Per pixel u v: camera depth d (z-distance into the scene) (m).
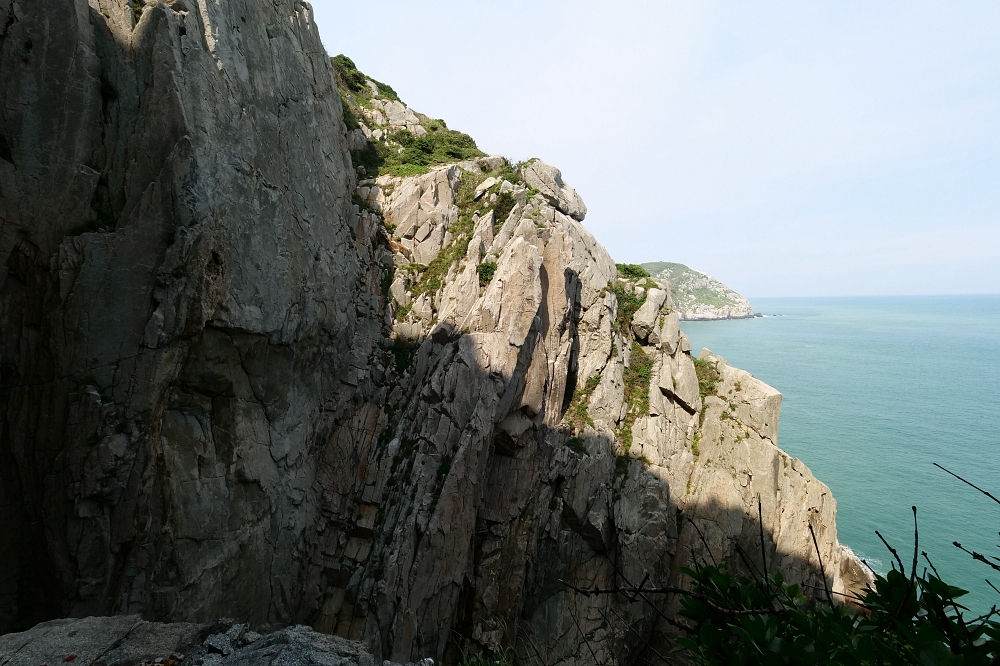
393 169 38.44
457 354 29.44
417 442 28.44
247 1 23.84
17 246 17.84
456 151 43.06
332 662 7.89
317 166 28.81
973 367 157.50
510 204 36.59
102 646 8.27
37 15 18.08
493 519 31.12
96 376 18.08
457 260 34.78
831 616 5.75
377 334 32.34
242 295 21.33
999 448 83.19
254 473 22.59
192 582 19.55
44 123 18.11
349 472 28.45
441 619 26.42
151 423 18.64
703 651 6.05
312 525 26.95
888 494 66.56
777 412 39.19
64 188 18.28
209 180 19.72
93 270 18.17
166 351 18.78
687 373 40.44
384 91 49.81
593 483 33.84
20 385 18.05
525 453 32.41
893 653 4.82
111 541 18.02
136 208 18.73
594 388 37.12
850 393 120.94
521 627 30.59
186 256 18.73
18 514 18.16
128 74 19.53
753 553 35.34
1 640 8.27
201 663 7.96
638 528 33.91
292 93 26.94
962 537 56.88
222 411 21.75
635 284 42.66
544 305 33.59
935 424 96.62
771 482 36.94
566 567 32.66
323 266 27.31
